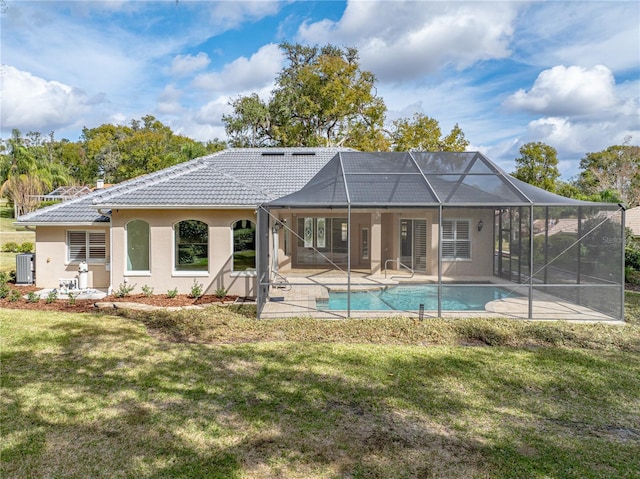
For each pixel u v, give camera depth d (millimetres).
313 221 24922
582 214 14266
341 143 47688
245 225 17266
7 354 9258
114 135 81062
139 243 16609
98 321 12211
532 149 58000
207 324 11852
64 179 65688
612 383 8055
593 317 12875
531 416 6672
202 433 5980
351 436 5953
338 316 12898
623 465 5324
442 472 5117
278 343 10305
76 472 5051
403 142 46844
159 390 7449
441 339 10805
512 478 5020
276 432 6031
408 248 22312
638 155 59938
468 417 6598
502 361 9195
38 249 18109
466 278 19938
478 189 14492
